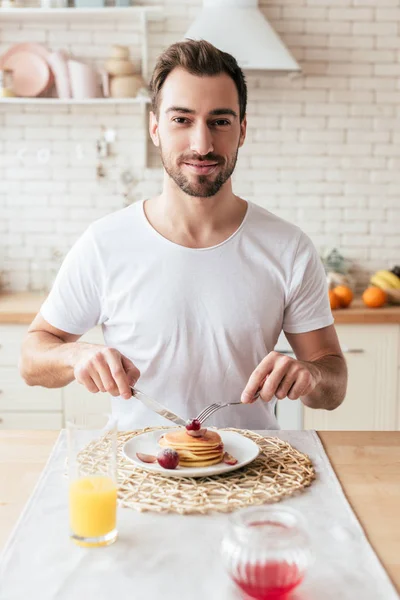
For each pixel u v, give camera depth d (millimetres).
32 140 3545
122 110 3529
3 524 1138
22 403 3051
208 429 1550
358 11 3473
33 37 3473
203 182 1674
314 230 3617
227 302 1765
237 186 3588
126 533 1104
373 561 1019
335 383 1722
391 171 3582
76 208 3594
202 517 1160
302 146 3559
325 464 1387
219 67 1626
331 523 1136
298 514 972
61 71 3363
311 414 3096
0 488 1275
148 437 1457
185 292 1760
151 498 1212
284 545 900
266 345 1820
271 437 1538
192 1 3463
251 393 1438
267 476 1305
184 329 1761
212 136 1643
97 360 1413
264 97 3523
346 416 3127
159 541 1078
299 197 3594
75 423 1100
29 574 981
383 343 3102
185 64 1619
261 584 890
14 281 3641
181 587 951
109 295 1808
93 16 3369
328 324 1864
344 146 3561
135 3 3453
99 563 1012
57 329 1844
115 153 3564
